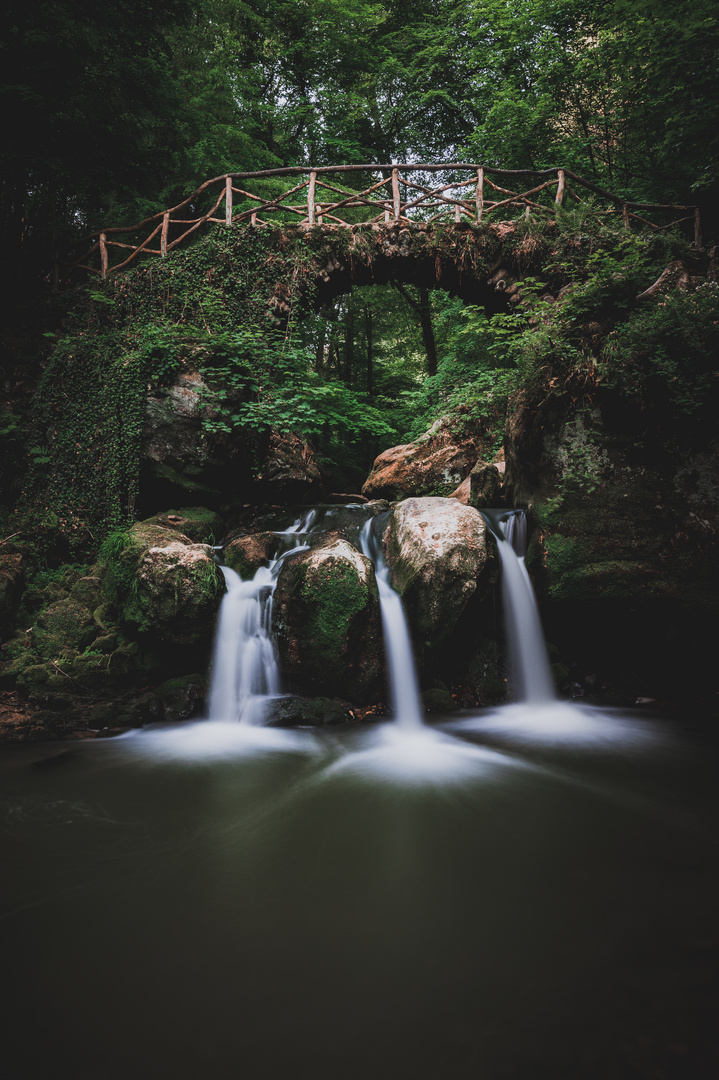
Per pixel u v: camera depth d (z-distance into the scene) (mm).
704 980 2330
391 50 18109
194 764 4855
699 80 9453
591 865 3270
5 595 6496
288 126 16797
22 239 9922
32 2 9367
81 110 10312
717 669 6812
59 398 8367
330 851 3471
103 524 7836
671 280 7992
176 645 6184
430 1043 2064
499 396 10945
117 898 3000
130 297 9227
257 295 9352
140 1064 2002
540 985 2334
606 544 6680
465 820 3852
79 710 5867
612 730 5660
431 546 6422
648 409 6680
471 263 9930
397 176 10078
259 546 7305
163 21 10500
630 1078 1870
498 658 6727
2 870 3252
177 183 12695
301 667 6223
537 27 13070
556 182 10242
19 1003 2291
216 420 7926
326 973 2449
